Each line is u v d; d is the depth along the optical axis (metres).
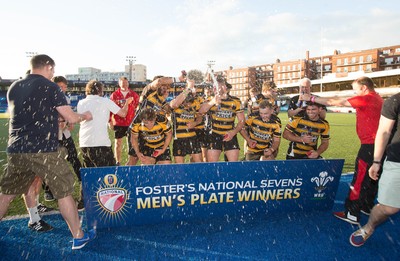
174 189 3.09
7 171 2.49
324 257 2.46
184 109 4.27
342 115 29.00
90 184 2.88
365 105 2.98
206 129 4.69
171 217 3.14
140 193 3.01
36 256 2.45
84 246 2.62
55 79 4.04
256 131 4.19
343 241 2.76
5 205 2.54
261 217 3.32
